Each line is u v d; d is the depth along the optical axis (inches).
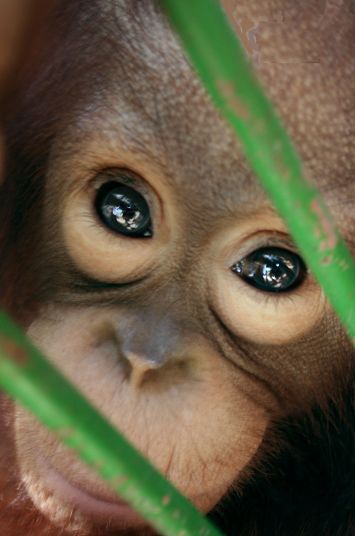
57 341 21.7
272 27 21.1
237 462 22.4
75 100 21.9
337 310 18.6
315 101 21.4
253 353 22.4
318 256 18.2
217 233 21.8
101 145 21.8
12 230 22.7
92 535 22.3
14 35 14.9
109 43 21.7
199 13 14.1
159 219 21.9
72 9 21.8
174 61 21.5
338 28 21.2
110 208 22.0
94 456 17.5
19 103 22.1
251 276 22.0
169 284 22.0
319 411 23.7
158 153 21.6
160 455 21.4
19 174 22.5
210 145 21.5
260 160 17.0
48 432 22.0
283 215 18.0
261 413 22.8
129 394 21.2
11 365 14.8
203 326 22.0
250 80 15.5
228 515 24.8
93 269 22.2
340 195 21.7
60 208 22.2
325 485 24.5
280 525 24.8
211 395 21.8
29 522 23.7
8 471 23.5
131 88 21.7
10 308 22.8
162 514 18.5
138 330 21.6
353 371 23.4
